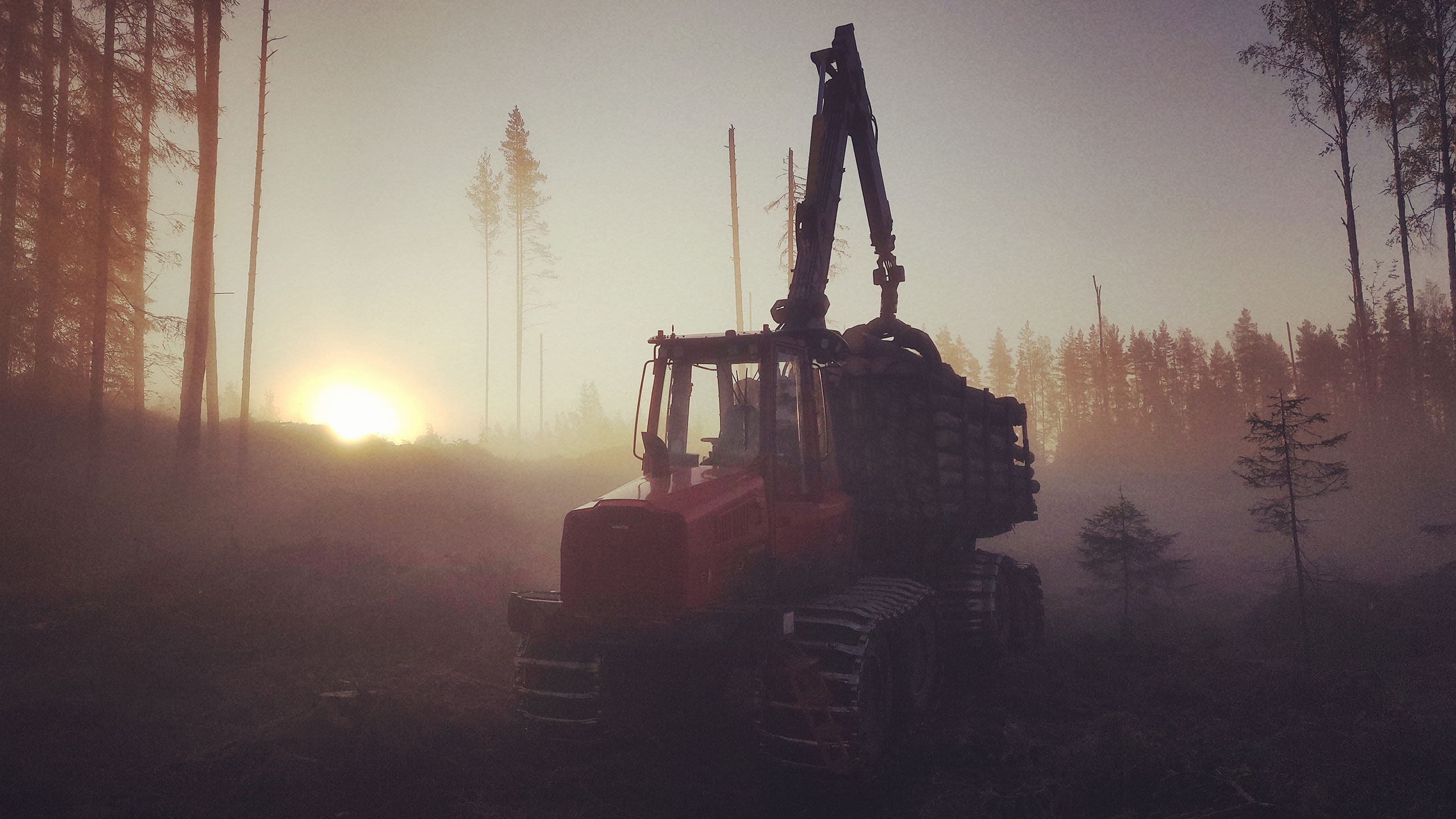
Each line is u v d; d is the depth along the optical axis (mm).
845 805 5609
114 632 8461
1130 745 5871
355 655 8812
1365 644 10516
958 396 9469
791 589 6594
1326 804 5258
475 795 5539
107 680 7180
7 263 15602
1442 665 9750
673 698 6898
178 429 16828
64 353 17422
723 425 7039
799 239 8273
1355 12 25031
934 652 8164
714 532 5891
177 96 17531
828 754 5691
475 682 8188
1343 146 25812
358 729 6195
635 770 6188
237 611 9680
